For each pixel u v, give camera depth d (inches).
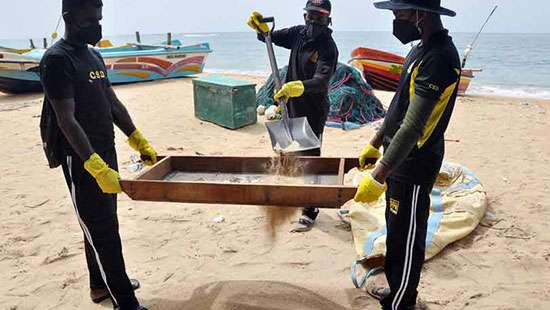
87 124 108.6
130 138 129.4
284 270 146.6
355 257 153.9
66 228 180.4
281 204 102.0
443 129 103.9
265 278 141.6
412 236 109.1
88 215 112.0
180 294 133.5
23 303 131.0
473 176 195.6
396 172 107.6
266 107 424.8
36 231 177.6
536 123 383.9
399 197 108.4
